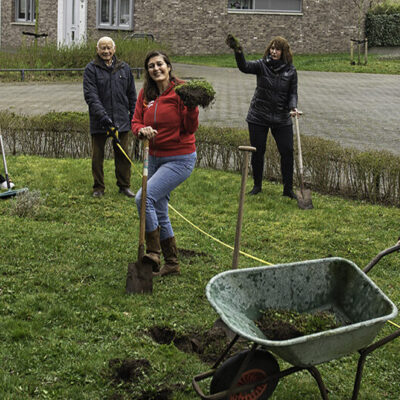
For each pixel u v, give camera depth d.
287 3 27.55
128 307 4.81
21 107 14.20
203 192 8.41
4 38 30.34
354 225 7.36
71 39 27.55
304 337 3.17
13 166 9.25
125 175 8.03
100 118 7.39
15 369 3.83
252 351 3.35
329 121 14.03
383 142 11.90
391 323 4.88
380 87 19.84
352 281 3.95
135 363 3.95
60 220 6.97
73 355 4.04
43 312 4.62
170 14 26.42
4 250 5.78
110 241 6.24
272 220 7.43
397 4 28.78
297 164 8.93
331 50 28.23
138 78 19.81
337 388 3.99
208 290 3.47
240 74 22.06
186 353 4.23
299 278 3.94
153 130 4.98
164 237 5.51
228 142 9.67
